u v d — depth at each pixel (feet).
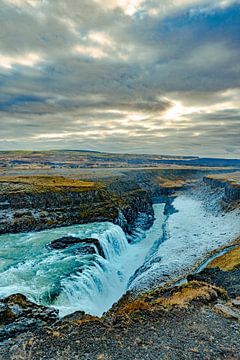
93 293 107.96
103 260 132.67
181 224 245.45
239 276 97.86
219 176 549.54
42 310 71.46
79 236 158.71
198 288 83.35
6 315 66.39
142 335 57.21
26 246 144.56
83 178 313.12
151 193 428.97
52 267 116.06
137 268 152.46
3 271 111.04
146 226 243.40
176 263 137.18
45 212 193.06
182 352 51.31
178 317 64.75
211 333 57.72
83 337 56.80
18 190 205.36
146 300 86.17
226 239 176.14
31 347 53.42
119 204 243.19
